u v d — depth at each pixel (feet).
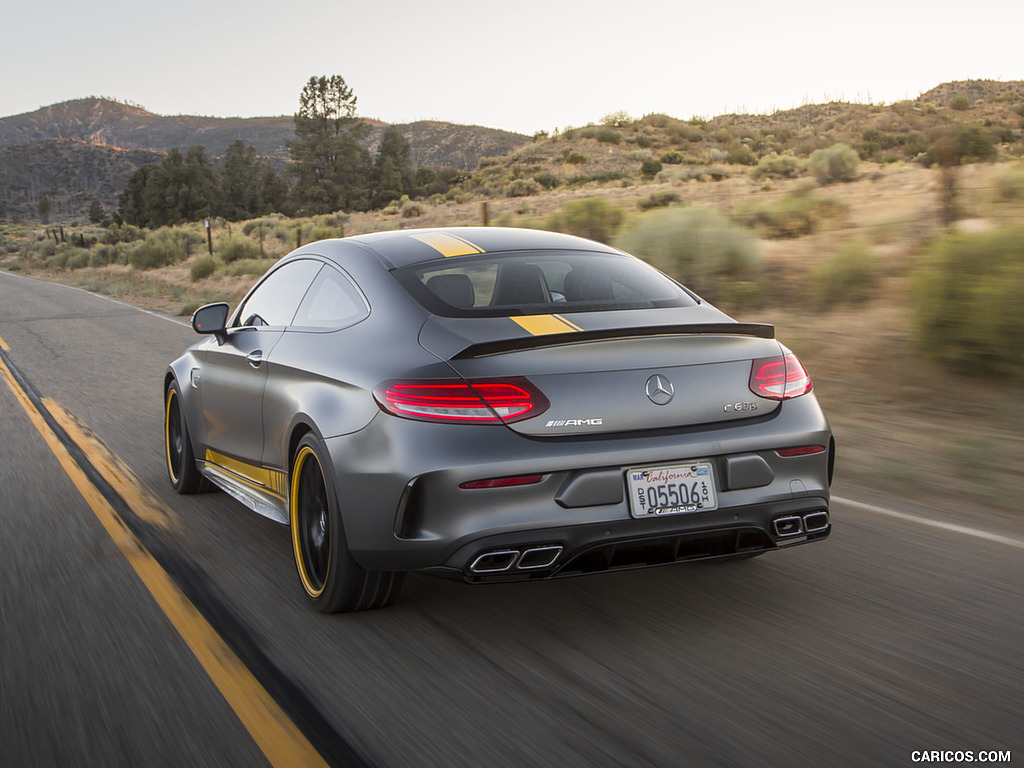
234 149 448.65
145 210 428.15
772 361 12.06
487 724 9.52
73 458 23.21
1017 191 46.73
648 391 11.09
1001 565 14.49
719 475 11.36
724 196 107.65
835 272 40.11
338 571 12.01
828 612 12.59
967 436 21.89
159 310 71.51
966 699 9.96
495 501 10.61
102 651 11.61
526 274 13.12
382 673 10.84
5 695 10.44
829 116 393.29
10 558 15.55
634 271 13.99
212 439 17.42
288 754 8.96
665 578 14.07
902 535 16.11
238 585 14.06
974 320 27.61
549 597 13.32
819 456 12.05
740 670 10.77
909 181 88.94
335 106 387.14
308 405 12.52
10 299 85.46
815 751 8.89
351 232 172.55
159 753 9.04
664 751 8.92
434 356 11.25
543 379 10.81
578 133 352.69
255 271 101.14
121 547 16.02
